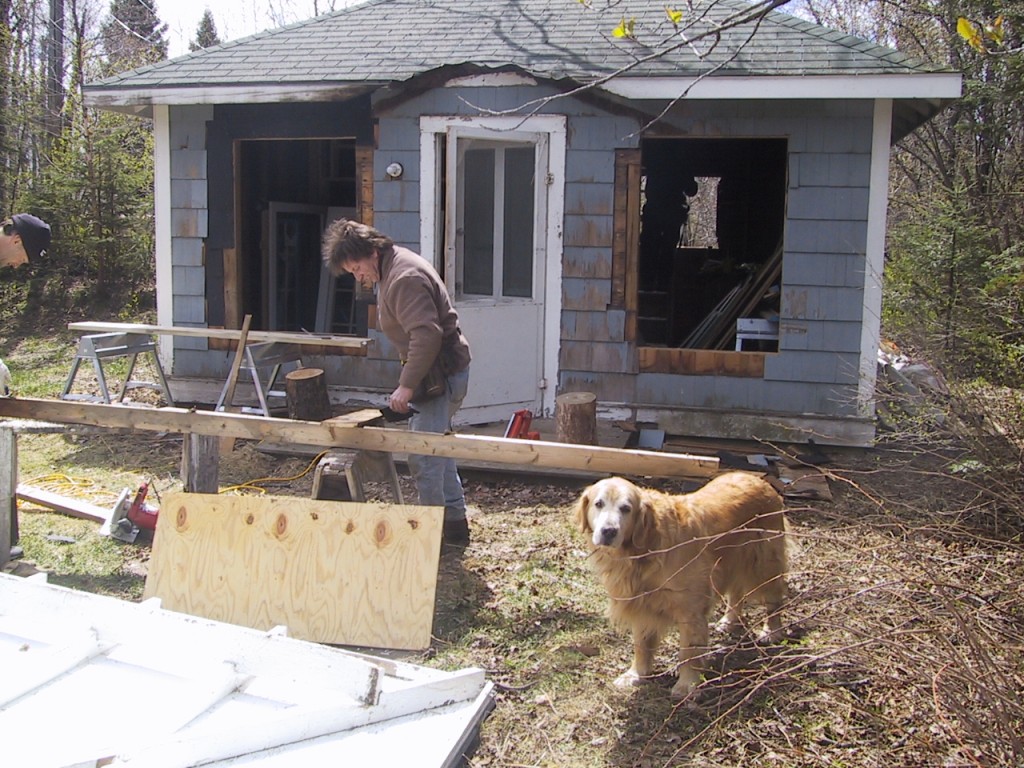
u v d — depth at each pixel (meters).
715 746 3.40
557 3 9.55
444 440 4.46
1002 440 5.30
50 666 3.10
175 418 4.77
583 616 4.52
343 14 9.88
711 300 11.90
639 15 9.01
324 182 12.29
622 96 7.50
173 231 8.87
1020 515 4.23
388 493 6.38
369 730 2.83
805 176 7.54
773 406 7.73
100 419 4.88
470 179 7.80
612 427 7.82
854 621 3.46
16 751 2.63
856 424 7.54
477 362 7.67
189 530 4.52
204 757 2.58
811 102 7.46
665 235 13.13
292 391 7.80
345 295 11.84
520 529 5.74
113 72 20.52
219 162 8.69
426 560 4.29
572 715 3.66
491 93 7.84
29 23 21.19
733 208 13.52
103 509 5.86
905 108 7.92
